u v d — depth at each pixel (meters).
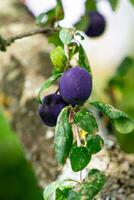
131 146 0.93
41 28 0.63
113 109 0.47
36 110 0.82
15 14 1.07
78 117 0.46
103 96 1.01
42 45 0.98
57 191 0.48
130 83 1.01
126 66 1.00
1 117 1.22
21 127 0.83
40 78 0.89
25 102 0.84
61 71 0.51
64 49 0.53
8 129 1.23
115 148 0.71
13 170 1.21
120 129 0.49
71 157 0.46
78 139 0.47
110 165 0.67
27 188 1.21
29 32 0.60
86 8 0.72
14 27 1.02
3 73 0.94
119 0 0.78
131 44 1.86
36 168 0.75
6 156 1.22
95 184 0.48
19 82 0.90
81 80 0.47
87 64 0.52
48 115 0.50
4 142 1.23
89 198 0.47
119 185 0.65
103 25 0.79
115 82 1.00
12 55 0.96
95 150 0.47
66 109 0.46
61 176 0.69
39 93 0.49
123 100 1.01
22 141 0.82
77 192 0.47
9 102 0.89
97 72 1.73
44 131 0.78
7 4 1.10
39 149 0.77
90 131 0.46
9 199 1.21
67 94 0.47
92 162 0.67
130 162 0.68
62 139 0.45
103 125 0.81
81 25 0.70
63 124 0.45
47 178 0.72
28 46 0.97
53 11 0.62
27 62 0.93
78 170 0.46
